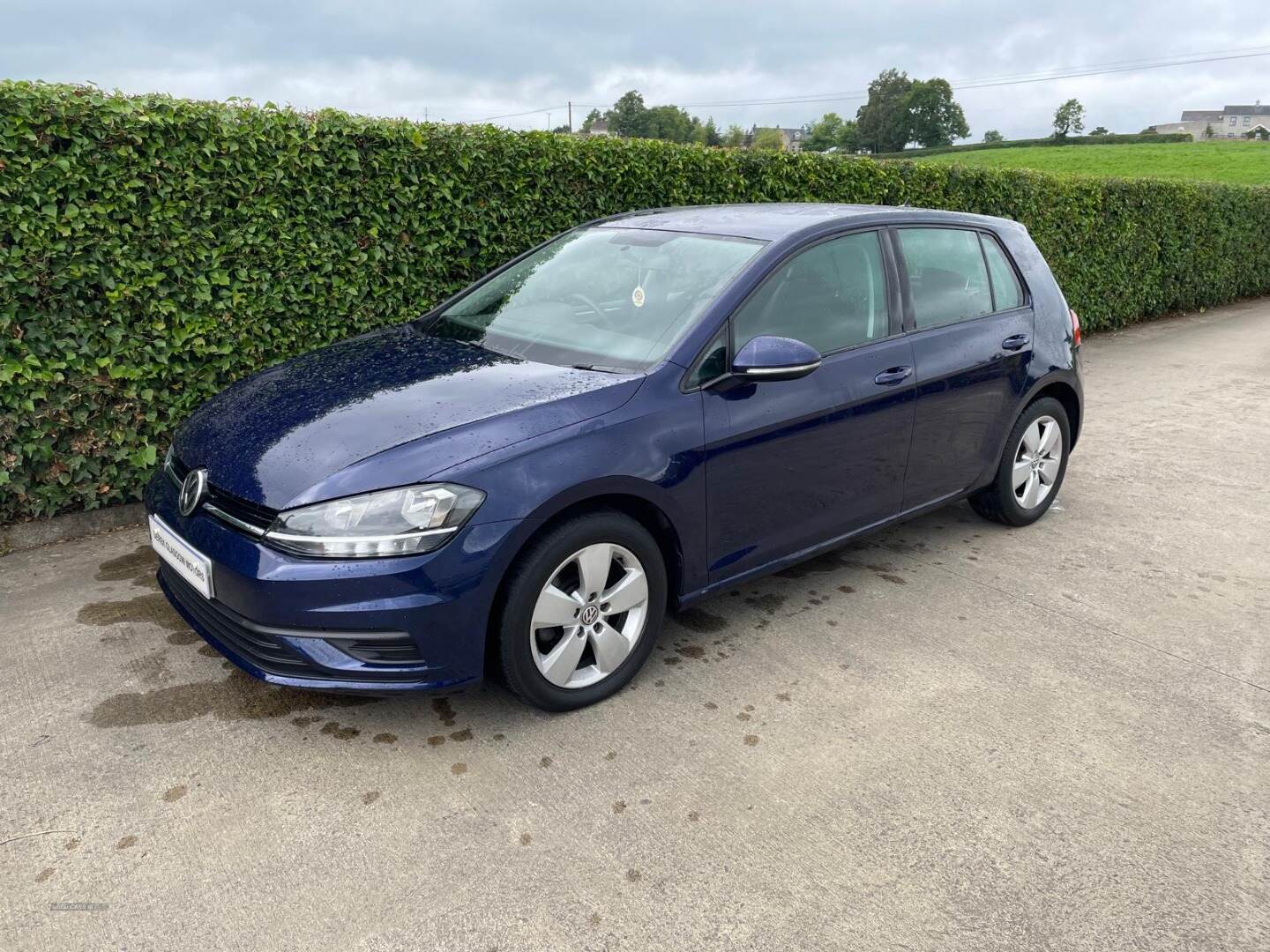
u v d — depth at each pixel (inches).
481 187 221.5
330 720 119.0
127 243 173.3
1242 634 148.3
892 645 142.2
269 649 107.1
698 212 168.9
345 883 91.7
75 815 100.5
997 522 195.5
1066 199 429.4
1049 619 152.4
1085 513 204.1
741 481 130.3
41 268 163.6
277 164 187.2
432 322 158.4
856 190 333.7
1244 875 95.2
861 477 148.9
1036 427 186.1
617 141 251.6
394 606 102.9
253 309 191.2
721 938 85.8
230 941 84.4
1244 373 375.6
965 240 172.6
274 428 117.9
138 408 182.7
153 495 127.3
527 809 102.9
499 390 120.3
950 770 111.5
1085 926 88.4
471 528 105.0
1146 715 124.4
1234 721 123.3
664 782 108.0
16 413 168.4
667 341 128.2
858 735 118.2
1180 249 532.4
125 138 168.1
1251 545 186.4
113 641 138.1
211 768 109.0
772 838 99.2
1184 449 257.8
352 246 203.0
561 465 110.7
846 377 141.7
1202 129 6648.6
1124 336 482.3
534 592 111.5
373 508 103.2
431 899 89.8
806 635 144.9
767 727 119.4
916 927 87.7
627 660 124.9
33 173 160.2
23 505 175.3
